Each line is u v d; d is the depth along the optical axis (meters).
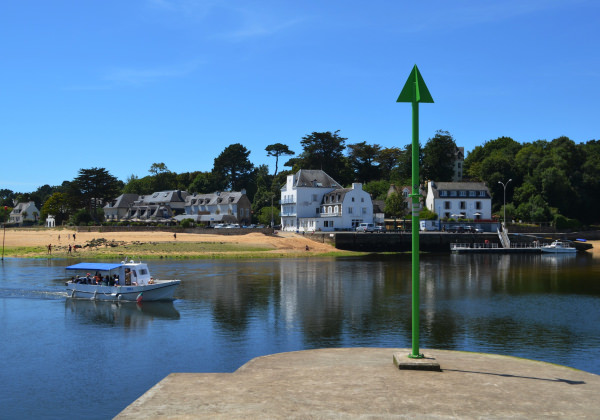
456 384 13.18
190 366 22.41
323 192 126.75
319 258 81.25
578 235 114.19
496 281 51.28
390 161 171.50
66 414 17.44
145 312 34.81
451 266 68.62
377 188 150.50
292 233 108.94
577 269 64.81
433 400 11.74
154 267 65.06
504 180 134.62
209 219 140.00
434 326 29.81
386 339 26.67
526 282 50.53
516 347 24.97
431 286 47.28
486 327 29.55
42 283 48.72
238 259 78.19
